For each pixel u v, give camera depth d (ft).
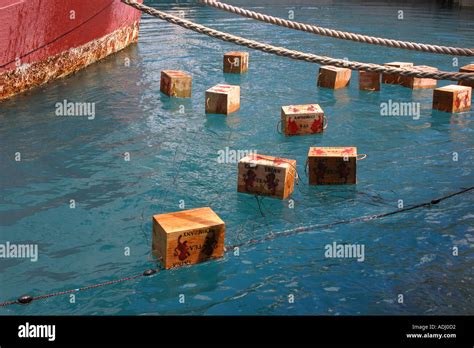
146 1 198.80
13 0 70.90
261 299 35.24
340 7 188.65
